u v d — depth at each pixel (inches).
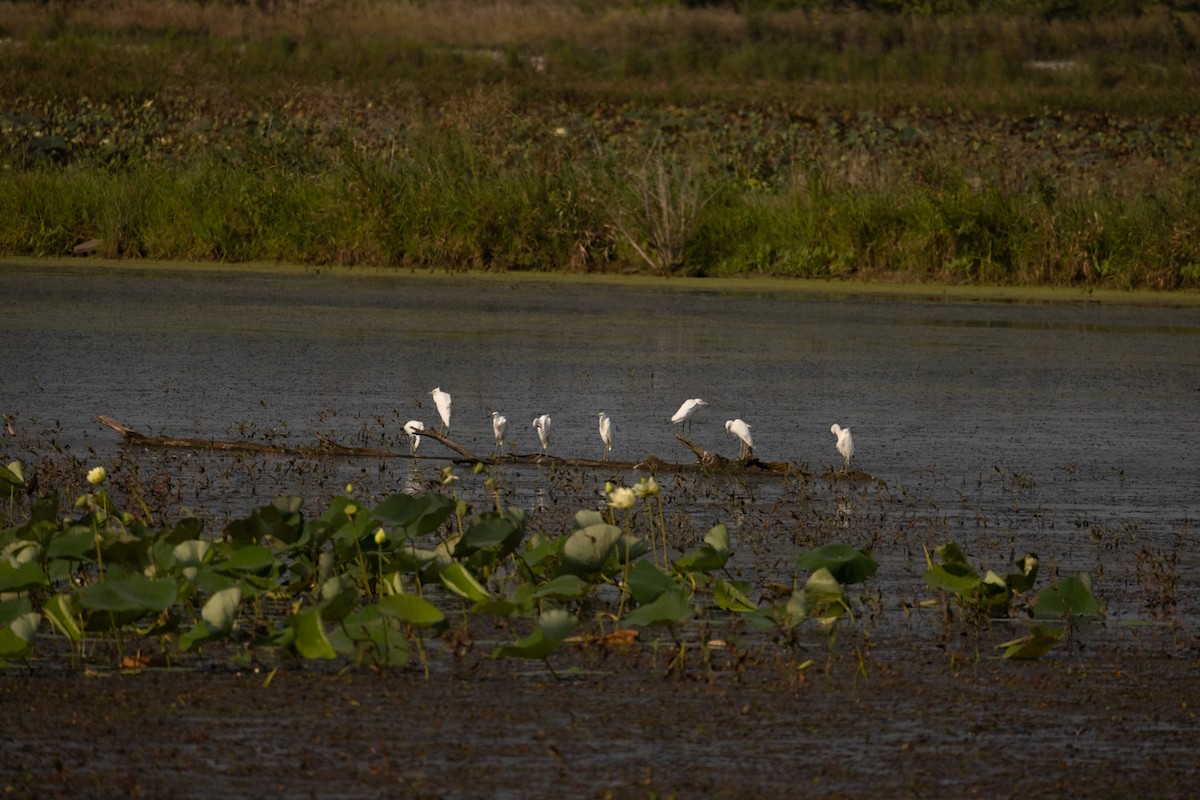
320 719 236.4
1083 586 291.1
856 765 222.1
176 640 275.3
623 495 295.1
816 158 1141.1
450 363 631.8
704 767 219.6
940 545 360.2
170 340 675.4
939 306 869.8
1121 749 231.1
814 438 497.4
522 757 222.1
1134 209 1007.6
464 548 297.4
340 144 1091.9
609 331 739.4
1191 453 488.4
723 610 303.6
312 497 397.1
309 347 666.8
